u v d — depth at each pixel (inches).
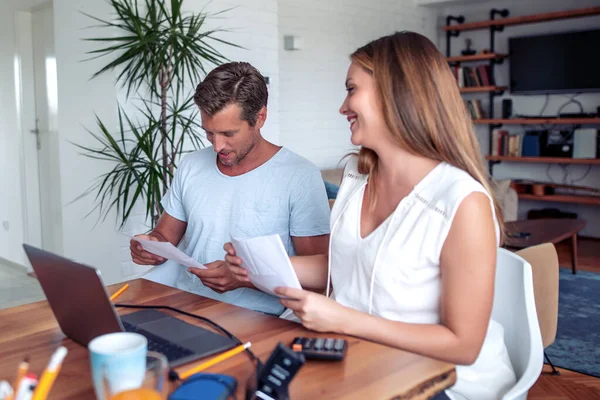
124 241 143.4
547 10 244.8
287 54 210.7
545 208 251.0
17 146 185.6
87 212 149.3
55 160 174.1
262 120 75.1
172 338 45.3
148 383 30.6
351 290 53.2
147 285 61.7
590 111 235.5
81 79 146.6
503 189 223.1
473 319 45.2
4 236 200.2
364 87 49.3
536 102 248.8
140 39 124.5
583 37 229.3
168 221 82.0
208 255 77.0
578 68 231.6
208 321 49.7
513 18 243.0
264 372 35.6
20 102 181.6
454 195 46.2
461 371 51.9
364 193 54.7
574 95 238.8
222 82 70.7
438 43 278.4
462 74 259.6
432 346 44.7
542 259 90.4
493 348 53.3
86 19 143.0
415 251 48.2
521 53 245.1
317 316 45.1
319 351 41.2
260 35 175.6
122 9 131.7
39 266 44.4
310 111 222.2
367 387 37.2
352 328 45.1
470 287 45.3
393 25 253.9
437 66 48.1
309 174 76.3
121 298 57.2
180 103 151.9
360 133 50.6
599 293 162.2
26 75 180.4
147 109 137.9
